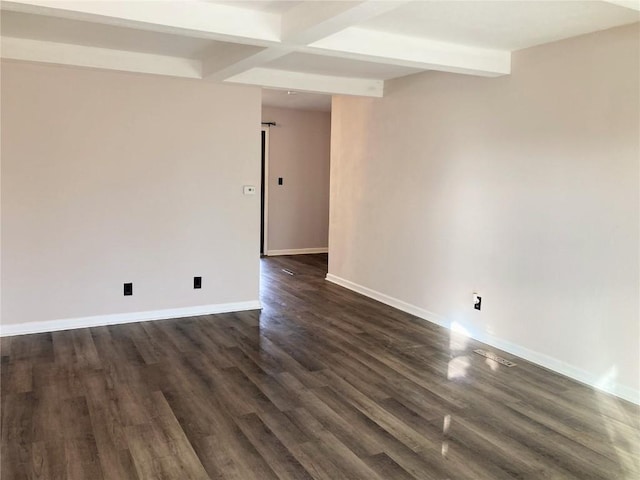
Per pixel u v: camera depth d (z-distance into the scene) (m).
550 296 3.76
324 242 8.96
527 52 3.80
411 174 5.12
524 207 3.92
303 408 3.12
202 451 2.63
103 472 2.44
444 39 3.54
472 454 2.66
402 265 5.33
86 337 4.29
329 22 2.66
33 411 3.01
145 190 4.66
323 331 4.61
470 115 4.36
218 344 4.21
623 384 3.32
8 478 2.38
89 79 4.32
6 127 4.10
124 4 2.63
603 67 3.30
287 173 8.48
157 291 4.82
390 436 2.82
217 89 4.83
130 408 3.07
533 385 3.51
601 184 3.37
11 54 3.82
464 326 4.57
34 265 4.32
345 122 6.18
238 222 5.11
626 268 3.26
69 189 4.36
